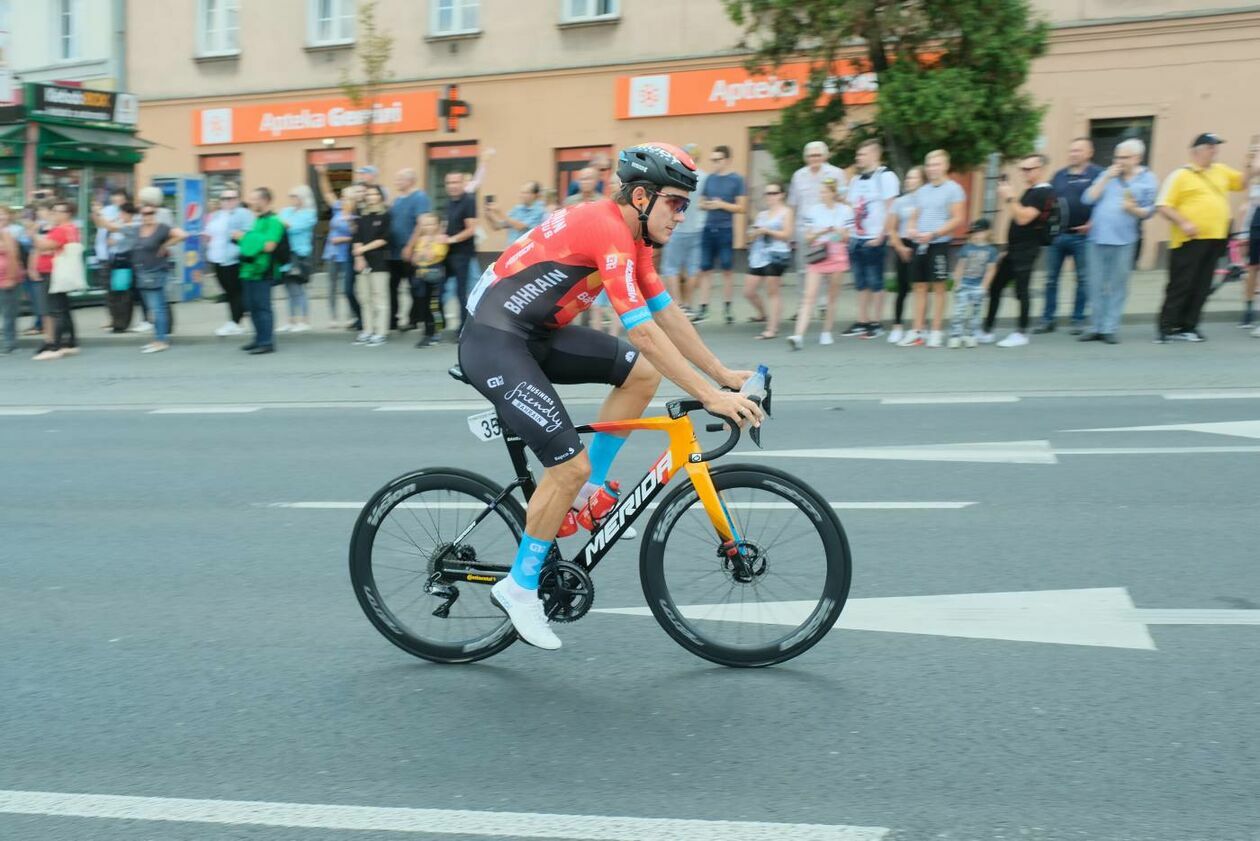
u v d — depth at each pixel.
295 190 15.23
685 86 21.03
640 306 3.74
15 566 5.68
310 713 3.84
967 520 5.78
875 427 8.21
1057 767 3.26
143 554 5.81
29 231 15.16
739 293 17.70
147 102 26.67
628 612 4.76
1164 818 2.96
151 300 14.28
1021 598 4.66
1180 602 4.55
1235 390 9.05
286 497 6.91
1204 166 10.95
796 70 19.55
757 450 7.55
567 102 22.30
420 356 12.85
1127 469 6.68
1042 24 14.77
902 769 3.28
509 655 4.34
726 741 3.51
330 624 4.73
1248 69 17.19
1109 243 11.10
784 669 4.07
